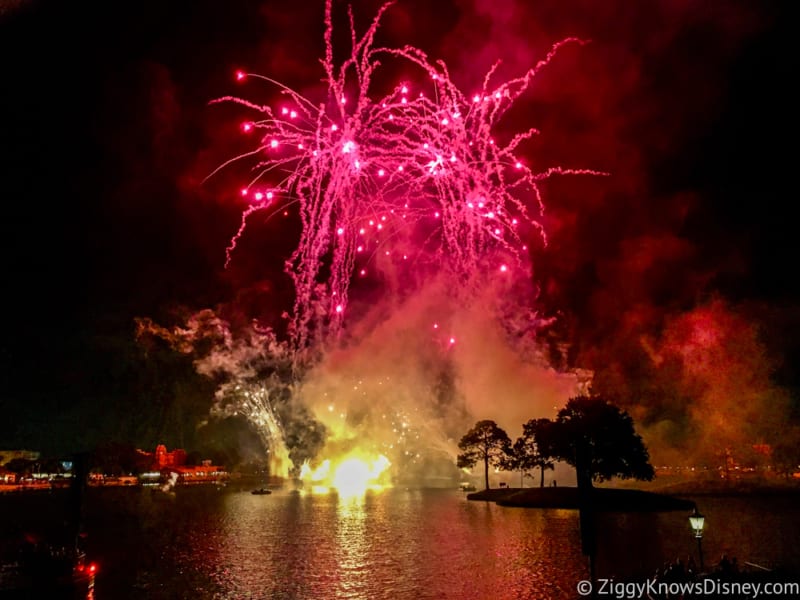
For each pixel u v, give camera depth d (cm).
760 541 4528
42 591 2964
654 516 6209
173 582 3547
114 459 13388
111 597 3203
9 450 12444
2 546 3684
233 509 8156
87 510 8019
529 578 3484
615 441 7519
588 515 2148
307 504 8881
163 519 6944
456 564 3947
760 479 9888
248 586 3431
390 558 4216
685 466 10731
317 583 3484
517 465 9325
